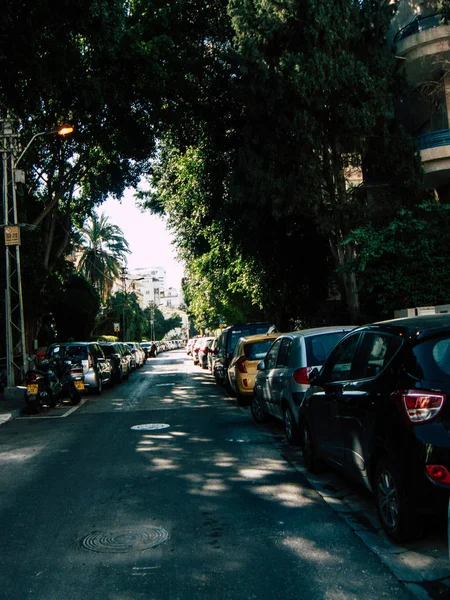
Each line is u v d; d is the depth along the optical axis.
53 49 15.84
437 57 19.50
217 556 4.71
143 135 23.95
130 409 15.15
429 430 4.47
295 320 29.45
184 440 10.05
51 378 15.52
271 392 10.33
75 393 16.81
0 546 5.10
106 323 59.25
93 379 19.39
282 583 4.17
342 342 6.85
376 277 17.14
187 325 164.38
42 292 25.53
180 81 23.12
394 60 18.53
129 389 21.73
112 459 8.65
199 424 11.91
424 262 16.69
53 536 5.32
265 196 18.55
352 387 5.85
